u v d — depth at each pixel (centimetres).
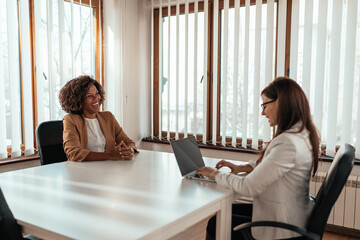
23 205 131
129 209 126
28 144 285
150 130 397
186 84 352
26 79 280
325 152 283
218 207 144
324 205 121
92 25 330
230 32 323
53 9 296
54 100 299
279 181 142
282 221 140
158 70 382
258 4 301
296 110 144
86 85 235
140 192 150
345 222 264
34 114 295
